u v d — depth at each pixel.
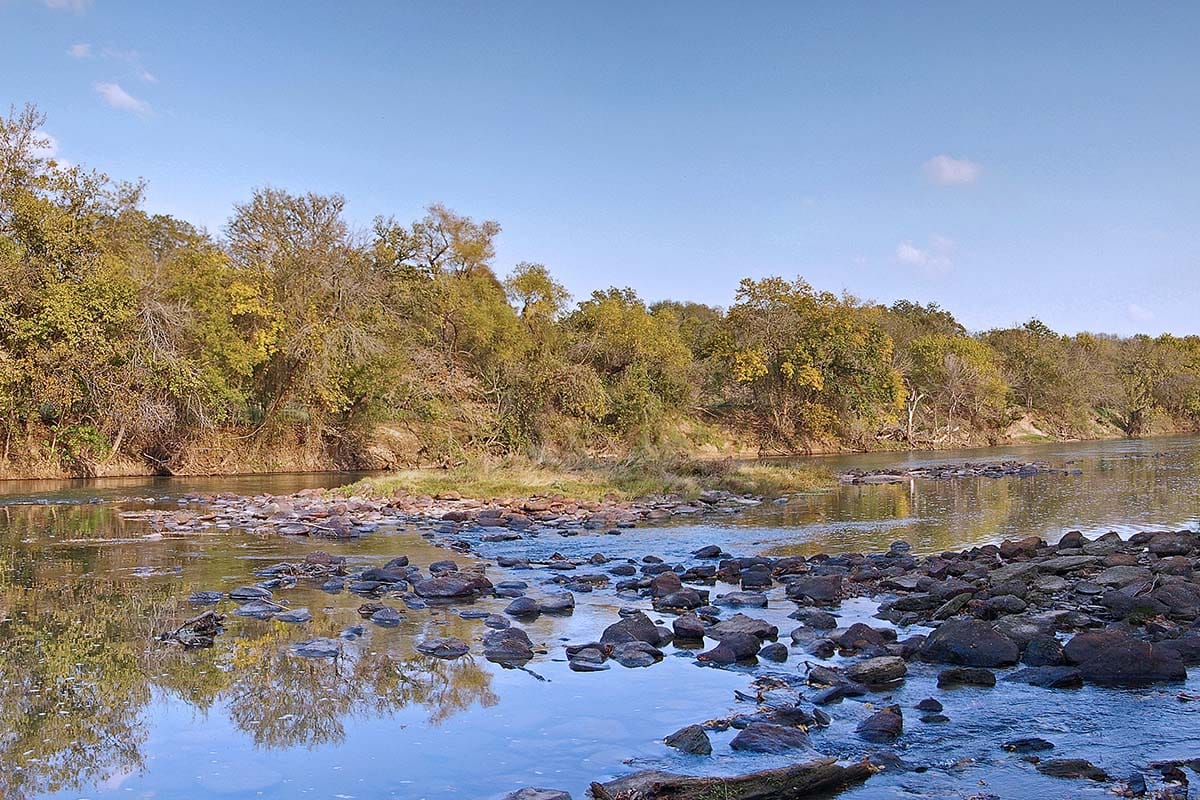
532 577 14.33
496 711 7.55
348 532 19.39
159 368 34.28
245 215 39.78
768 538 19.36
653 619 11.24
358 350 39.69
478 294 48.97
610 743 6.79
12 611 11.44
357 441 42.91
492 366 46.69
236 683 8.34
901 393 65.62
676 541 18.94
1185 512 23.45
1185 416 101.38
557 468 34.66
